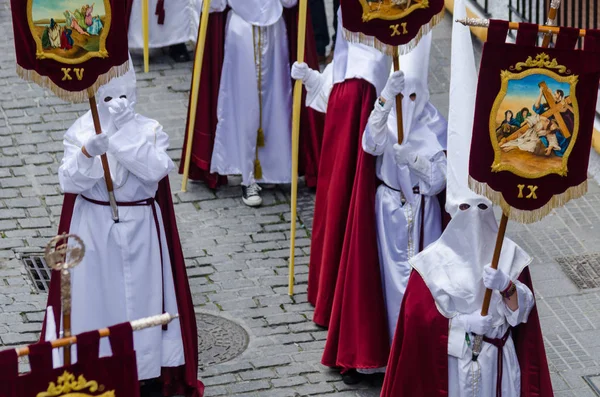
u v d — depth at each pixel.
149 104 18.28
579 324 13.91
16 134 17.28
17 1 10.76
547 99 9.89
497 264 10.54
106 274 12.01
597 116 16.72
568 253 15.16
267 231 15.74
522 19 18.19
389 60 13.23
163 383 12.62
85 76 11.05
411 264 11.02
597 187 16.44
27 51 10.89
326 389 12.96
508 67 9.81
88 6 10.89
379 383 13.08
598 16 17.64
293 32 16.16
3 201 15.84
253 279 14.76
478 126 9.96
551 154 10.02
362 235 12.80
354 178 13.21
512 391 11.04
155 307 12.28
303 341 13.70
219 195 16.50
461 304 10.89
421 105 12.55
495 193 10.09
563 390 12.88
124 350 8.27
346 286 12.92
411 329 11.02
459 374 10.92
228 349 13.51
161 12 18.95
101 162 11.66
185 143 16.48
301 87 14.87
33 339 13.34
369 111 13.07
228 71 16.08
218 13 16.03
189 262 15.00
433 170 12.55
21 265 14.62
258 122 16.22
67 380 8.16
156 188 12.15
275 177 16.55
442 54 19.11
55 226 15.44
